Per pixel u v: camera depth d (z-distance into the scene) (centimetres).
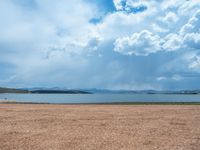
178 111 3122
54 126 1961
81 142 1452
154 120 2309
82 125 2009
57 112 2900
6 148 1316
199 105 4456
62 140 1498
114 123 2117
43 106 3856
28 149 1302
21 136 1600
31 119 2309
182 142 1467
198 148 1341
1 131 1758
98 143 1430
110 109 3366
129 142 1457
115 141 1480
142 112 2973
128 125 2025
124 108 3562
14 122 2136
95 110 3191
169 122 2197
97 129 1845
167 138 1568
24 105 4103
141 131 1783
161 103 5247
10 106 3806
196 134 1694
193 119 2392
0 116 2502
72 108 3488
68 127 1922
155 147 1355
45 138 1547
